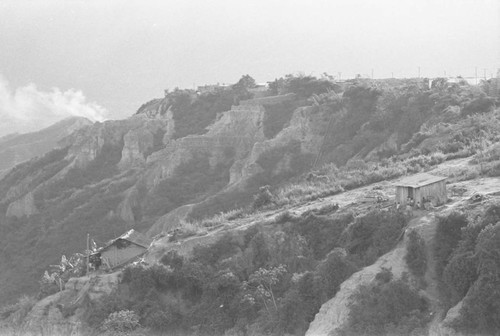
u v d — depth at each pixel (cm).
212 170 11825
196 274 5684
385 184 6619
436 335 4381
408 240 5038
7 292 10112
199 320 5359
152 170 11956
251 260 5734
